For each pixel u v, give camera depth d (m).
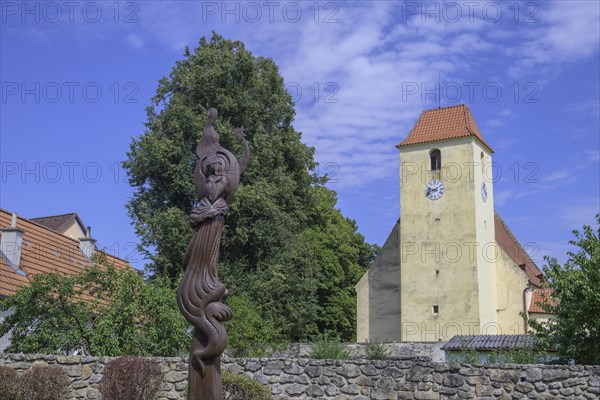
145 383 12.38
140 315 18.73
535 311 44.22
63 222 41.53
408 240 45.53
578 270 19.81
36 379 12.69
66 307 18.42
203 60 36.38
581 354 19.00
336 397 15.68
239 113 35.50
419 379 15.38
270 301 33.72
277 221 34.25
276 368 16.02
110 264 19.61
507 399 14.86
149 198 35.31
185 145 34.84
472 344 28.91
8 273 24.22
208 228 9.20
